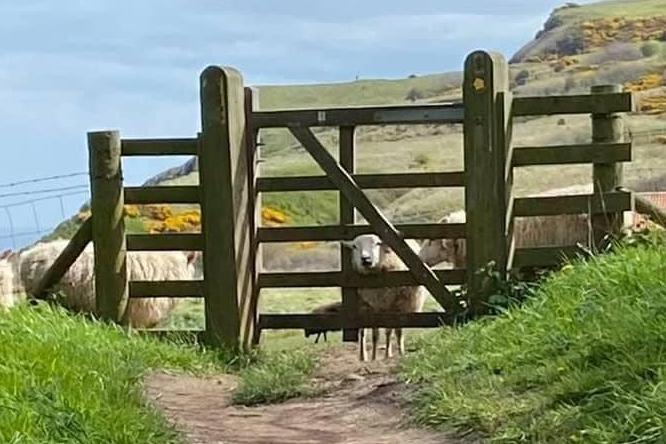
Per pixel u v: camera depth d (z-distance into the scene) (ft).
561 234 46.26
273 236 40.63
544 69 216.74
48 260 49.44
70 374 24.16
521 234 46.83
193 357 37.27
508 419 23.24
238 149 39.73
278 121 40.06
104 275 40.06
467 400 25.00
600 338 24.02
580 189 50.03
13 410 19.42
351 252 39.86
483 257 38.29
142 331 39.70
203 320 50.62
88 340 32.89
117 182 40.01
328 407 29.71
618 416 20.38
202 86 39.34
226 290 39.50
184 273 49.44
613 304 25.52
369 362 37.63
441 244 51.62
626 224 38.88
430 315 39.58
